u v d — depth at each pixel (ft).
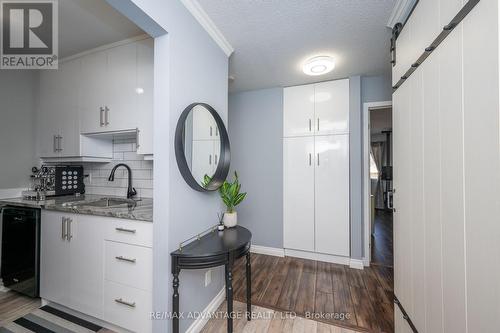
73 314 5.43
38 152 7.63
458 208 2.57
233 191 5.62
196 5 4.56
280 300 6.11
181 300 4.34
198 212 4.91
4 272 6.19
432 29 3.13
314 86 8.92
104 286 4.76
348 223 8.38
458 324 2.56
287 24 5.27
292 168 9.19
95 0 4.51
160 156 4.01
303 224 8.98
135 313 4.45
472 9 2.31
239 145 10.02
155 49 4.07
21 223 5.90
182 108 4.30
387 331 4.93
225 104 6.15
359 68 7.68
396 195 4.53
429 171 3.23
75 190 7.74
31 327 5.03
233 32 5.56
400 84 4.34
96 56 6.36
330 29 5.48
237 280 7.29
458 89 2.56
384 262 8.68
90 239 4.93
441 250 2.93
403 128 4.18
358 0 4.51
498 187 2.00
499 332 1.99
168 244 3.95
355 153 8.21
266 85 9.23
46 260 5.57
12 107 7.34
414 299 3.72
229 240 4.61
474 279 2.31
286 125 9.30
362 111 8.50
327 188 8.66
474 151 2.31
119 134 6.51
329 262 8.66
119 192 7.53
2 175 7.14
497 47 1.98
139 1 3.36
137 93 5.78
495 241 2.03
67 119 6.92
